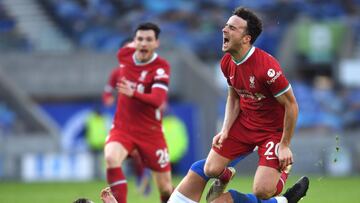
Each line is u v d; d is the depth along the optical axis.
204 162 24.97
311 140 66.56
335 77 78.69
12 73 71.69
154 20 81.75
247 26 23.38
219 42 80.44
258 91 23.80
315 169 66.31
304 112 73.94
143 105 30.23
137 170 44.19
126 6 83.19
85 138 65.81
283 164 23.61
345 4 84.69
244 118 24.75
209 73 71.56
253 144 24.66
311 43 79.19
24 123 65.94
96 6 83.06
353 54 79.88
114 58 70.94
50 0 83.44
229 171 24.84
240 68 23.81
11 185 55.78
